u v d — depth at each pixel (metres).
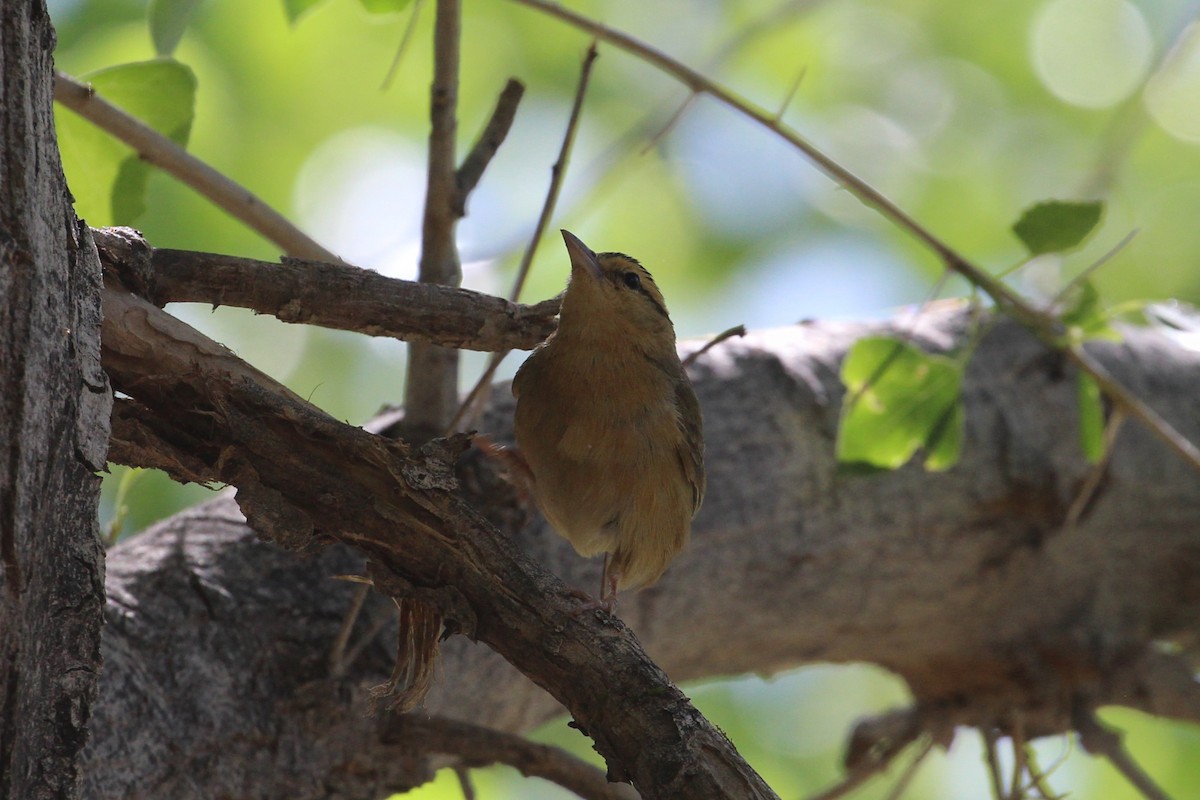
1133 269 17.08
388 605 8.17
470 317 7.16
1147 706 11.15
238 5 15.29
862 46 18.23
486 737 7.92
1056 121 17.95
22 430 4.73
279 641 7.83
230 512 8.47
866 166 17.97
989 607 11.07
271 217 8.27
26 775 4.94
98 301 5.52
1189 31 13.52
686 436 9.11
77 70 13.74
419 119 16.56
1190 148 17.55
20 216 4.77
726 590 9.86
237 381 6.06
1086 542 10.99
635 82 17.44
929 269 17.58
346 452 5.99
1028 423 10.81
